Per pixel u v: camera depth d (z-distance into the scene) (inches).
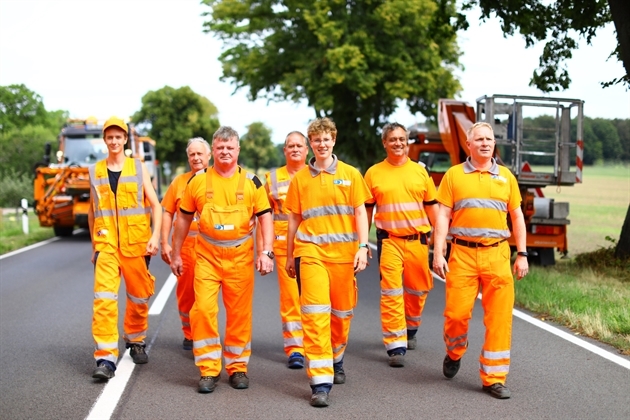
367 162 1400.1
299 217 256.2
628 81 558.3
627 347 306.5
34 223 1120.2
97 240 275.7
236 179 259.4
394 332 291.7
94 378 267.0
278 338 338.6
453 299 257.3
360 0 1251.2
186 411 231.0
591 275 503.2
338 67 1207.6
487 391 251.4
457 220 256.8
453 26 693.3
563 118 572.1
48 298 444.5
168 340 334.6
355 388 257.4
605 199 917.8
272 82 1369.3
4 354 305.6
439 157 709.9
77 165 921.5
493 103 568.4
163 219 304.8
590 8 622.5
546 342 322.3
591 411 228.8
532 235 567.5
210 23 1382.9
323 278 247.0
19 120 2534.5
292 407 235.6
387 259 300.4
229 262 257.6
